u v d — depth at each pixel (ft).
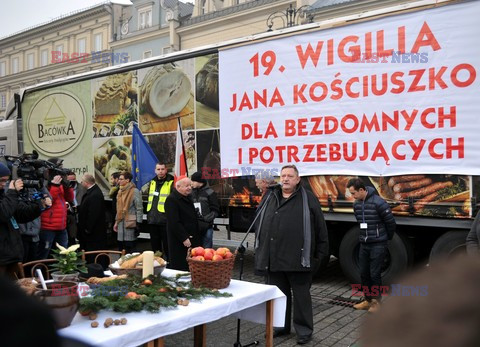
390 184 18.04
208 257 10.69
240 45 22.11
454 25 16.61
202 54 23.77
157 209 23.94
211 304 9.37
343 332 15.15
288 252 14.17
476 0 16.19
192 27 95.20
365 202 17.19
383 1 58.54
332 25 19.25
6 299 2.01
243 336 14.85
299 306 14.25
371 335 2.08
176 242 17.10
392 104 17.93
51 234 21.29
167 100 25.52
